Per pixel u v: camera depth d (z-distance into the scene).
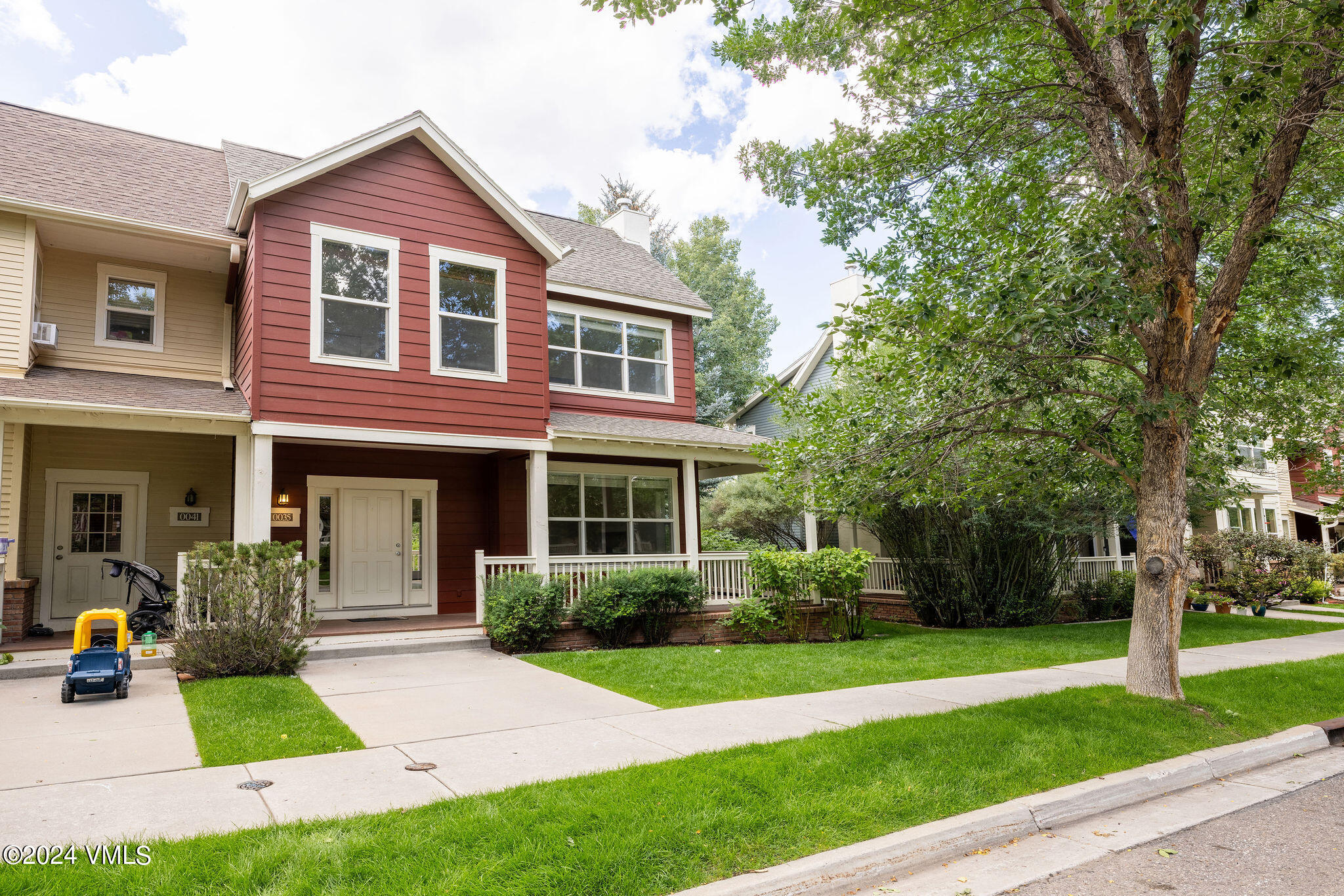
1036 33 7.56
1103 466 8.52
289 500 12.21
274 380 9.94
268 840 3.78
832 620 12.75
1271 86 6.57
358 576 12.77
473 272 11.80
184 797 4.55
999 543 15.08
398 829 3.94
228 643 8.21
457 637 10.65
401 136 11.20
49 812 4.27
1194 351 7.14
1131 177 6.65
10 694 7.45
